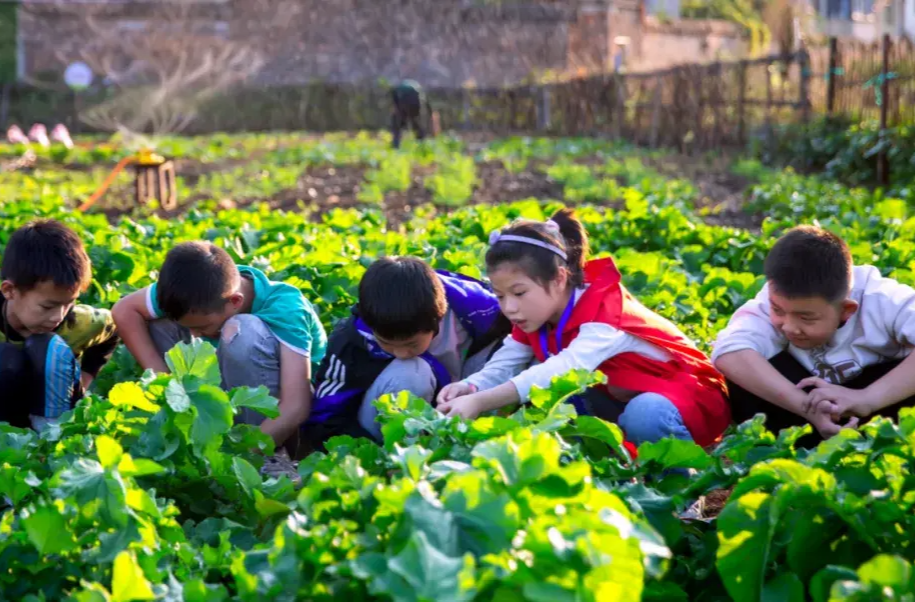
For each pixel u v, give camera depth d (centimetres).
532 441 245
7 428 359
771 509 256
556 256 383
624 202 1241
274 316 429
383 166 1453
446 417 304
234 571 242
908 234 743
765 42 3366
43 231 418
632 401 381
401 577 213
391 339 392
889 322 386
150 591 240
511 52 3034
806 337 383
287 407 421
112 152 1895
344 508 252
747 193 1273
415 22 2975
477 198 1318
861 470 281
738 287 586
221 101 2842
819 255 371
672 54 3338
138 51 2869
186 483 323
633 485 287
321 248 608
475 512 227
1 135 2594
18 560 266
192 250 412
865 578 216
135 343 446
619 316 390
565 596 207
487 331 438
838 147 1566
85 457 317
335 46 2958
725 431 431
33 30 2820
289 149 1998
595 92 2383
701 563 292
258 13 2911
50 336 423
